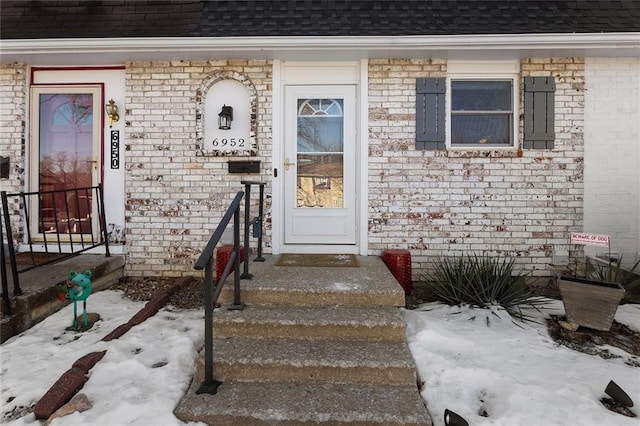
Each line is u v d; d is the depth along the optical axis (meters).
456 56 4.41
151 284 4.45
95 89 4.74
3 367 2.63
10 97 4.66
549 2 4.71
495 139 4.65
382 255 4.39
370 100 4.54
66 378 2.39
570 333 3.11
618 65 4.45
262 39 4.14
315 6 4.77
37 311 3.34
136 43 4.18
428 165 4.52
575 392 2.27
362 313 2.93
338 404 2.25
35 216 4.79
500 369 2.52
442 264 4.23
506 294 3.62
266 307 3.06
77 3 4.88
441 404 2.27
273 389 2.40
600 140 4.46
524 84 4.44
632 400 2.24
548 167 4.47
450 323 3.14
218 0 4.85
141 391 2.34
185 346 2.83
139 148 4.65
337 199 4.71
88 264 4.20
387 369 2.45
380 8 4.72
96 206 4.79
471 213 4.52
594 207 4.47
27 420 2.17
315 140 4.72
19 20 4.75
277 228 4.61
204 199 4.64
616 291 3.02
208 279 2.35
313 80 4.63
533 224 4.49
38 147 4.80
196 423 2.15
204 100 4.64
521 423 2.05
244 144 4.66
